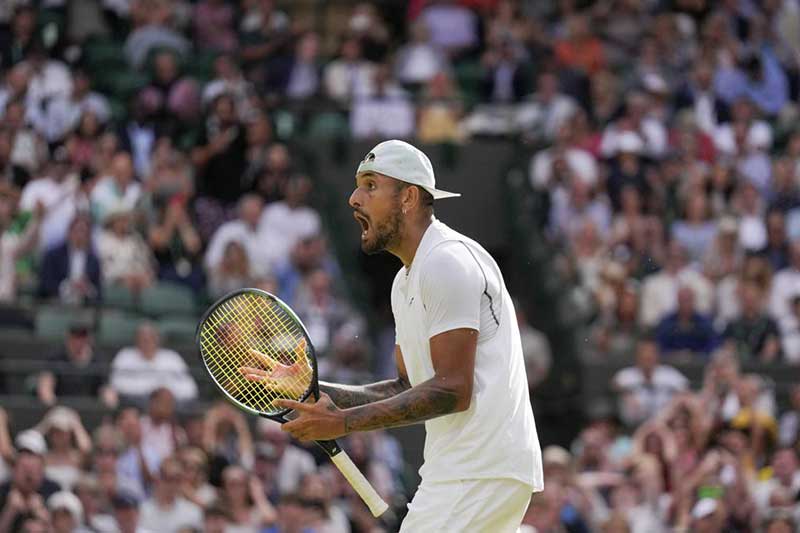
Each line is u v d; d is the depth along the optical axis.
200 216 45.66
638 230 48.38
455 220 52.81
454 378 16.41
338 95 53.25
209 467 35.41
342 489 36.12
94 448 35.47
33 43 50.44
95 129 46.34
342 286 46.81
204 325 17.98
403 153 17.09
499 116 54.75
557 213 49.75
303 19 59.84
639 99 52.53
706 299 46.88
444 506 16.80
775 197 52.50
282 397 17.31
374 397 17.95
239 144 47.53
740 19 60.16
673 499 36.34
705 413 39.34
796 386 41.78
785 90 58.97
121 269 42.78
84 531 32.47
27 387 39.88
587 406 43.50
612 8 59.28
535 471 17.02
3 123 45.78
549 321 47.28
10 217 43.06
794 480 36.78
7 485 32.91
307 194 49.66
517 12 58.03
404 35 60.19
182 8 54.75
